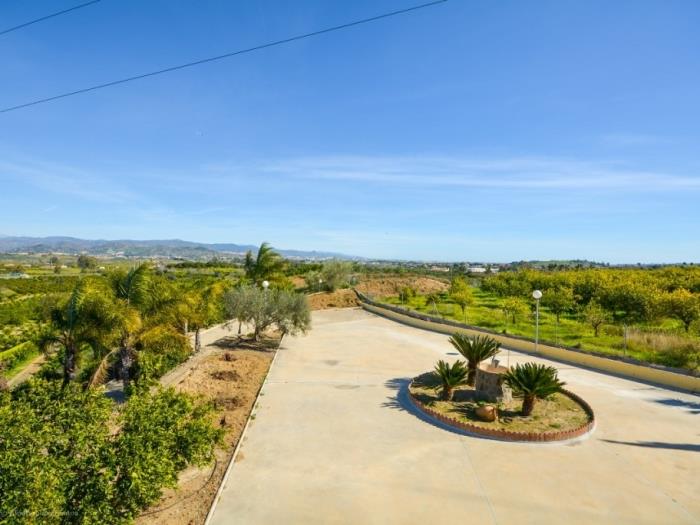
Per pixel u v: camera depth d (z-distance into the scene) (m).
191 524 6.65
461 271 72.50
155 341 13.21
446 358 17.31
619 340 19.33
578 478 8.08
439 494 7.53
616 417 10.98
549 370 10.96
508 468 8.43
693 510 7.12
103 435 5.91
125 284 13.21
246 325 23.06
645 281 33.62
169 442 6.11
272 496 7.41
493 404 11.48
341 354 17.88
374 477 8.06
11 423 5.52
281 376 14.48
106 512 5.06
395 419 10.84
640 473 8.27
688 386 13.05
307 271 48.44
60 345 15.52
